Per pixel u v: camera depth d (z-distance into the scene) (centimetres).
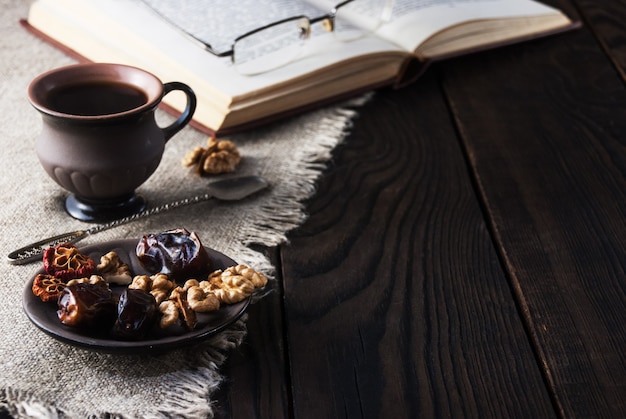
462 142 95
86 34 100
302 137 93
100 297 66
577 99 103
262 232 80
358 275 76
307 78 95
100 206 80
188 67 93
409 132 96
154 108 78
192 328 67
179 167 88
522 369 70
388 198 86
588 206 86
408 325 72
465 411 66
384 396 67
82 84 79
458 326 73
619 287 77
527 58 110
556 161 92
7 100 95
